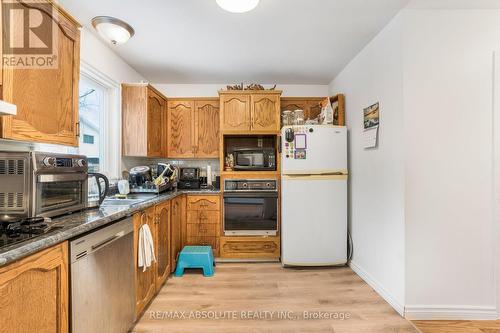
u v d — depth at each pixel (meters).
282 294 2.29
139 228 1.84
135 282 1.77
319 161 2.88
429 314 1.92
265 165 3.22
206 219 3.14
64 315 1.11
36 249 0.94
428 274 1.93
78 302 1.18
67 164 1.44
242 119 3.21
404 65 1.92
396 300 2.03
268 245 3.12
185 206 3.12
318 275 2.71
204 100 3.46
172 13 1.97
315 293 2.31
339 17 2.03
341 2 1.84
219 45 2.50
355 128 2.79
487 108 1.93
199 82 3.61
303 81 3.58
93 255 1.30
